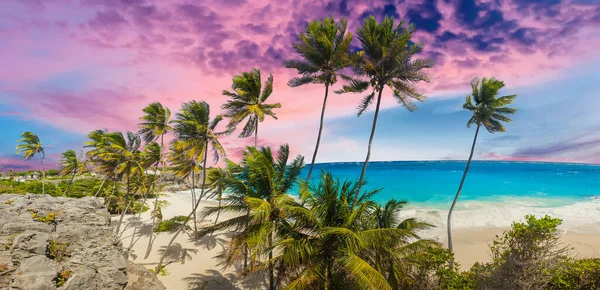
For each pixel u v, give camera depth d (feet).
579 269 34.45
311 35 58.49
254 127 72.08
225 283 63.67
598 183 213.46
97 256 40.16
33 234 37.73
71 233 42.16
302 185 40.09
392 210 47.29
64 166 159.53
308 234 38.24
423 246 38.45
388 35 53.83
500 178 249.14
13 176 199.41
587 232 88.38
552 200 145.28
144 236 96.22
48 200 56.34
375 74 56.95
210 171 113.19
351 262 31.53
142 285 41.60
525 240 34.71
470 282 39.86
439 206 137.18
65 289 32.14
